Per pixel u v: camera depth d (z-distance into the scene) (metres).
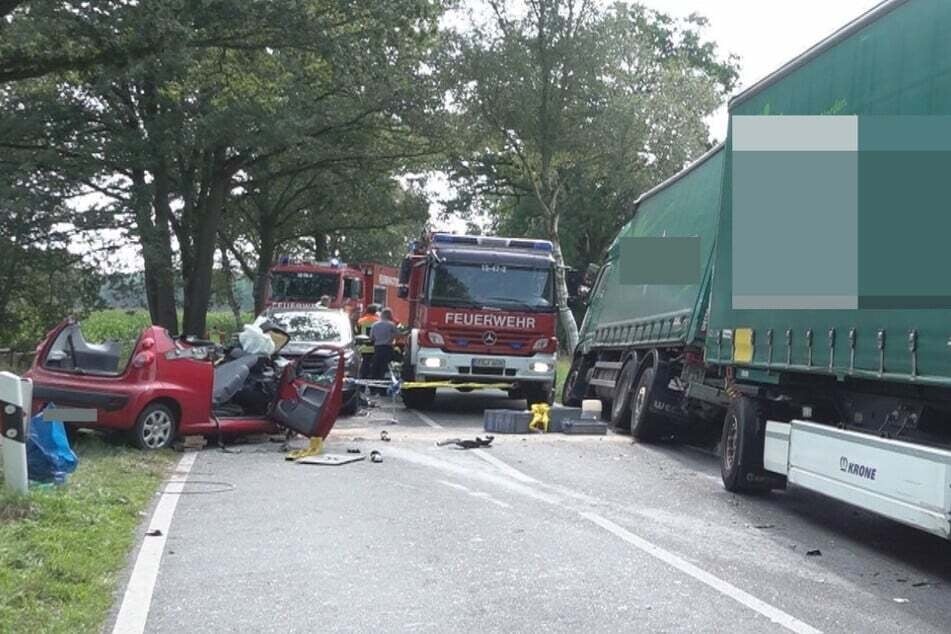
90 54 18.98
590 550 7.19
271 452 11.66
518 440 13.69
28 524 6.95
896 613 5.91
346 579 6.27
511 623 5.44
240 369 12.28
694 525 8.33
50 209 25.36
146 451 10.77
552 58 26.84
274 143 27.05
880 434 7.71
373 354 18.83
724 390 11.12
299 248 56.00
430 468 10.88
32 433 8.35
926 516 6.51
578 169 35.34
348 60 20.94
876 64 7.36
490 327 16.97
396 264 56.94
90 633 5.05
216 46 21.12
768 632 5.39
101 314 32.09
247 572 6.39
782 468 8.89
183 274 32.81
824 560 7.28
